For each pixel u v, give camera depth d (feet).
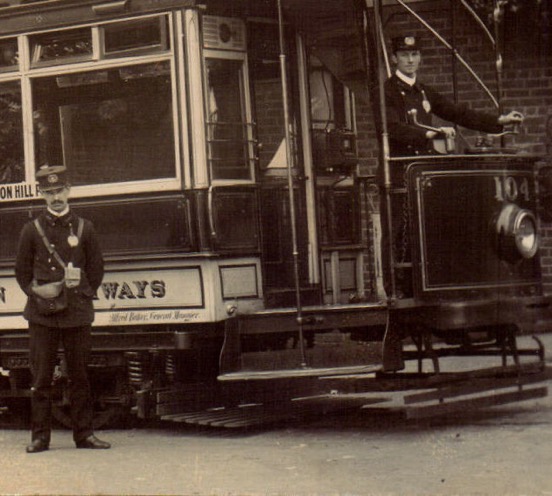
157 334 34.55
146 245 34.83
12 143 36.94
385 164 32.65
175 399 34.86
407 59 34.68
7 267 37.17
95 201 35.58
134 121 34.88
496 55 36.76
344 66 36.40
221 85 34.47
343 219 37.47
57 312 32.73
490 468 27.81
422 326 33.01
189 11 33.83
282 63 32.60
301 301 35.96
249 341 34.83
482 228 33.96
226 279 34.09
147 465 29.99
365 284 37.91
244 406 36.55
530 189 35.47
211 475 28.30
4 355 37.52
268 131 35.63
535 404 37.68
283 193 35.83
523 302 34.24
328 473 27.94
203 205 33.83
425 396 32.30
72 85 35.81
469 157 33.60
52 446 33.96
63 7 35.76
